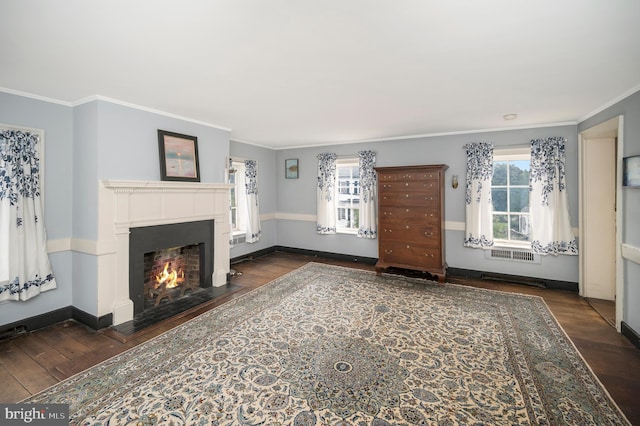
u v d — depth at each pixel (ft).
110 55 6.66
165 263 12.47
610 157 11.95
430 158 15.99
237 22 5.35
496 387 6.60
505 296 12.40
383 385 6.68
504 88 8.90
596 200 12.19
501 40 6.04
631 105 8.88
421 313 10.62
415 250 14.79
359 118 12.55
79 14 5.04
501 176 14.90
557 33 5.75
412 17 5.21
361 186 17.69
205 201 13.07
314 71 7.63
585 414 5.79
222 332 9.22
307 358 7.77
